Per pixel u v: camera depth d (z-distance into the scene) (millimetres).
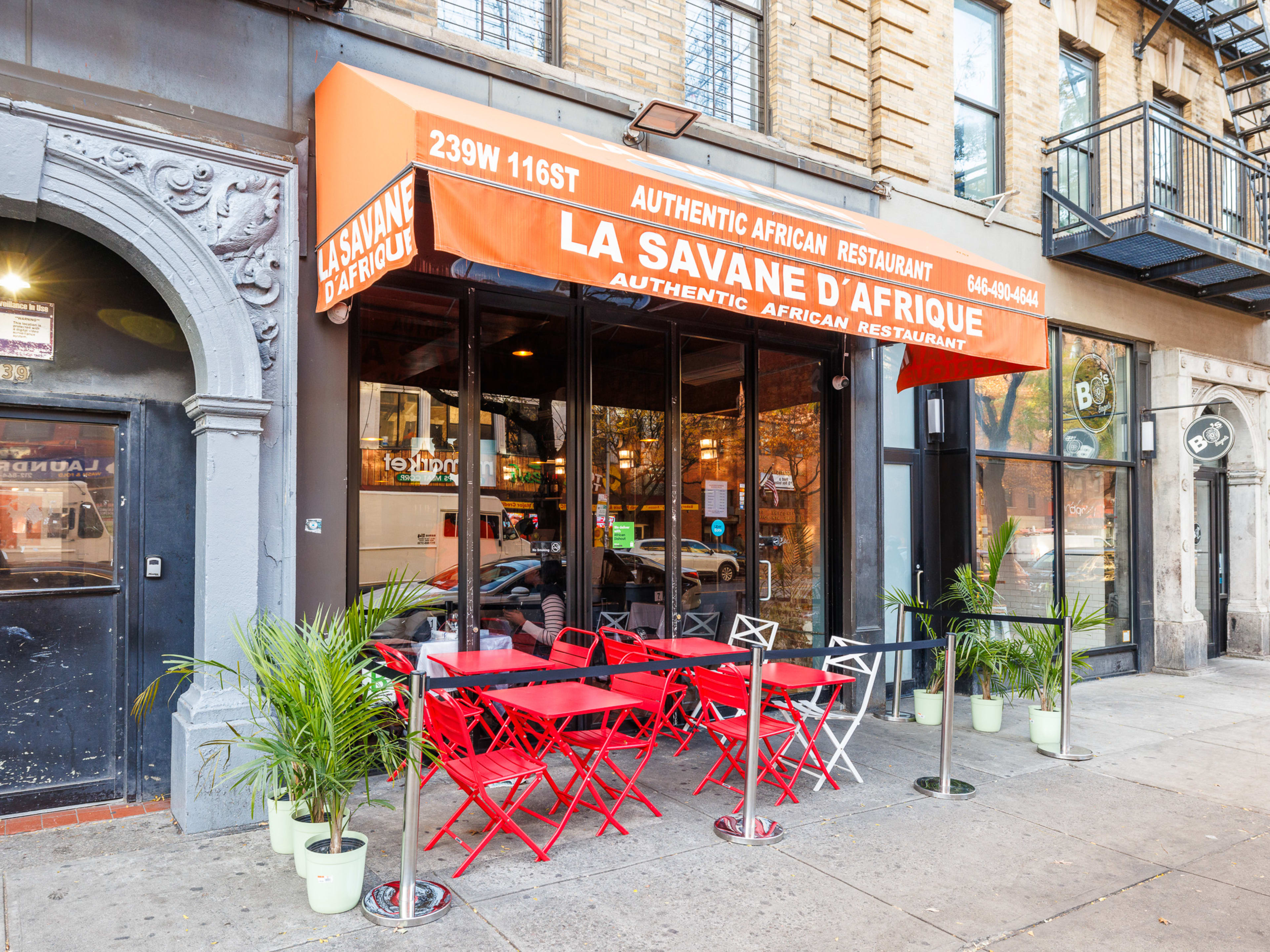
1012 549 8984
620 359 6605
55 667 4613
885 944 3381
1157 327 10258
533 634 6070
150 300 4820
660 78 6734
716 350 7160
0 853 4078
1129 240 8664
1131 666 10031
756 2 7539
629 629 6559
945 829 4684
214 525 4477
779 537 7555
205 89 4688
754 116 7500
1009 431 9008
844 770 5773
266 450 4746
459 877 3900
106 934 3314
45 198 4098
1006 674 6926
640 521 6664
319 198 4941
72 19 4312
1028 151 9219
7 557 4508
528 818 4695
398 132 3830
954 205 8445
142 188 4316
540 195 4016
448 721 4121
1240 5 11000
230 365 4555
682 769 5719
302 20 5023
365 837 3773
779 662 6133
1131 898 3857
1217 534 11375
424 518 5609
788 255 5035
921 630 8422
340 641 3721
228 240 4598
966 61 9070
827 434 7898
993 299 6195
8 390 4422
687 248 4566
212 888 3729
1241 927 3592
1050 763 6027
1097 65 10289
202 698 4430
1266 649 11172
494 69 5715
